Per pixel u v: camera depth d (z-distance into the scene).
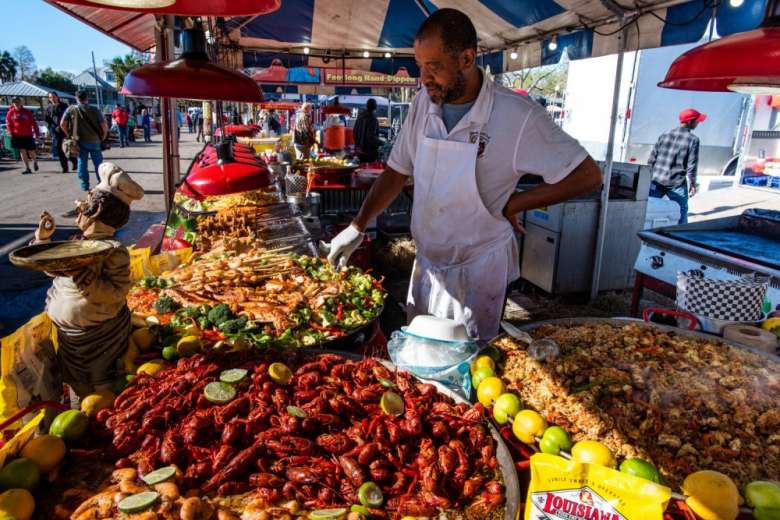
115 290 1.66
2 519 1.14
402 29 7.65
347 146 11.76
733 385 1.77
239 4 1.67
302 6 6.53
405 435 1.52
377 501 1.31
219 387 1.58
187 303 2.48
